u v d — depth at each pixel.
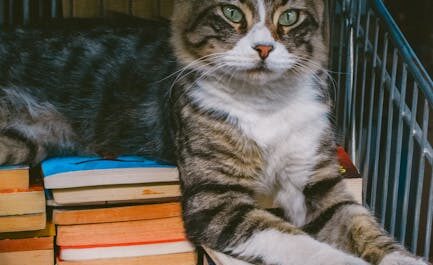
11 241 1.00
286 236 0.97
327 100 1.08
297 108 1.04
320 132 1.06
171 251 1.02
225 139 1.03
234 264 0.96
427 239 1.05
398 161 1.08
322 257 0.95
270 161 1.05
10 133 1.09
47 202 1.01
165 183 1.02
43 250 1.01
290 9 1.00
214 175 1.03
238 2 1.00
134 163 1.03
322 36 1.06
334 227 1.04
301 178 1.06
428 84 1.01
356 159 1.15
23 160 1.09
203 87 1.03
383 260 0.97
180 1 1.05
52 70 1.12
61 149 1.12
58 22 1.16
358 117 1.22
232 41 1.00
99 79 1.12
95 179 0.99
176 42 1.05
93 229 1.00
